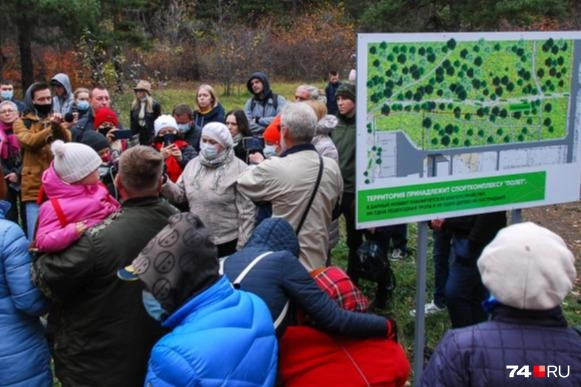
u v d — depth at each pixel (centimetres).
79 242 269
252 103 803
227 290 222
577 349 190
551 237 195
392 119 322
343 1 3644
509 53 344
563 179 372
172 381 206
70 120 621
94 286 271
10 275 283
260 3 3941
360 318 259
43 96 607
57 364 285
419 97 326
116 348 274
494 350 192
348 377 255
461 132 340
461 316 408
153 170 280
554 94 360
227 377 208
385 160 324
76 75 2066
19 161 635
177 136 535
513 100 349
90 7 1831
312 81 2775
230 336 212
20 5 1795
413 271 617
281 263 255
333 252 695
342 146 536
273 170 366
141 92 814
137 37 2217
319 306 252
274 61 2784
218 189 444
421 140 331
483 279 198
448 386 195
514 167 358
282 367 257
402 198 332
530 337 192
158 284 212
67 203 288
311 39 2877
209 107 721
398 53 317
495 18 1956
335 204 385
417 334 356
